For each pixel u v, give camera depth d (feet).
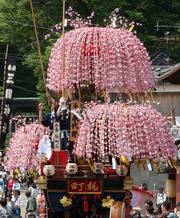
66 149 53.16
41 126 55.06
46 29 127.03
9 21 131.54
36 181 52.01
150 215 65.41
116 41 53.47
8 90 125.29
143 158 53.72
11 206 84.38
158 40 122.11
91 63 53.31
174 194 82.02
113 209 49.26
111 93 55.72
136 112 52.85
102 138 52.03
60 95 55.21
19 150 55.47
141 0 126.72
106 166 53.16
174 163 57.06
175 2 128.67
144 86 54.65
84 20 59.77
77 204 52.47
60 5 127.13
